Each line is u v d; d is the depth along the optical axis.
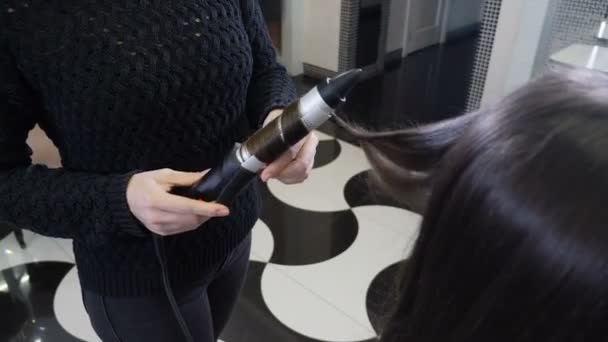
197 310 0.84
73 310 1.58
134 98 0.61
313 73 3.57
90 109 0.61
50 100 0.62
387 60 3.72
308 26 3.44
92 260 0.72
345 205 2.09
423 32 4.01
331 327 1.52
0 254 1.79
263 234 1.92
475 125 0.34
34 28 0.57
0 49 0.57
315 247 1.85
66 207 0.60
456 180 0.32
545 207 0.26
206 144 0.71
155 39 0.61
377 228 1.95
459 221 0.31
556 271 0.26
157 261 0.71
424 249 0.35
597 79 0.32
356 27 3.25
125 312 0.76
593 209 0.25
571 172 0.26
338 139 2.59
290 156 0.60
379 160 0.48
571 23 1.89
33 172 0.63
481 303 0.31
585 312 0.25
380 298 1.61
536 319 0.28
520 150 0.29
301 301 1.62
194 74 0.65
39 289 1.66
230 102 0.72
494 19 2.07
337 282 1.69
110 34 0.59
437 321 0.35
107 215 0.59
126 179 0.59
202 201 0.58
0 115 0.59
